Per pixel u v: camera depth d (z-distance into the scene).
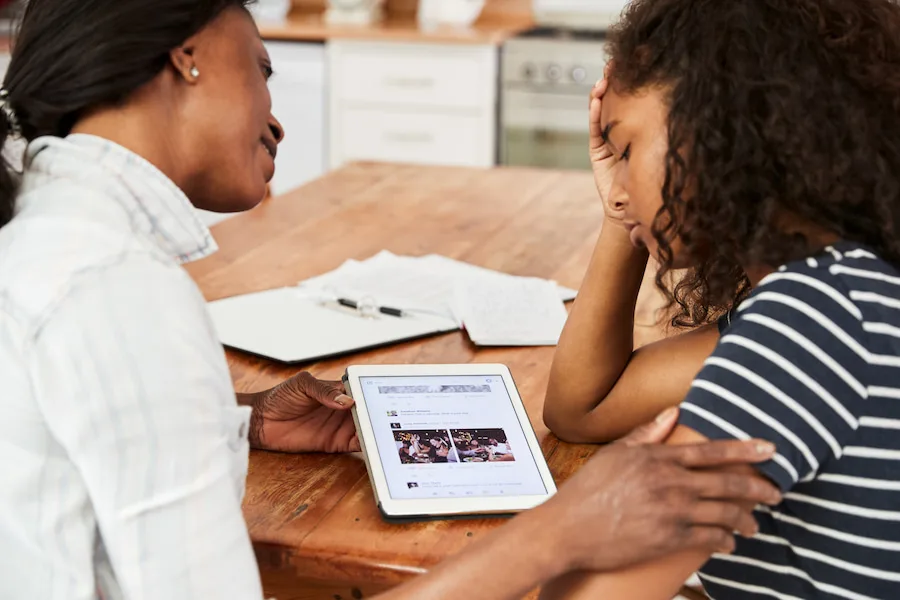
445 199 2.39
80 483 0.88
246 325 1.58
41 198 0.91
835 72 0.90
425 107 4.27
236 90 0.97
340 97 4.32
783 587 0.96
